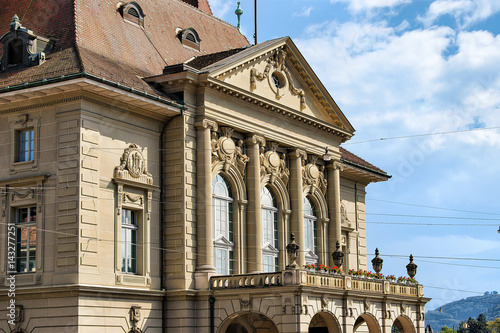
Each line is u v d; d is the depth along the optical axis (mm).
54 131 40156
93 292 38938
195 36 54406
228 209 47719
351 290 45812
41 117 40625
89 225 39375
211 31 58312
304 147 53219
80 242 38688
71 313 38156
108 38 45875
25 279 39656
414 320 53062
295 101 52750
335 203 56062
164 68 45531
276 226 51375
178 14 55344
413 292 53219
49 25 45156
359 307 47062
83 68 39500
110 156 41344
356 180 63844
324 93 54594
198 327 43625
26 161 40625
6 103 41188
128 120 42750
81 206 39000
